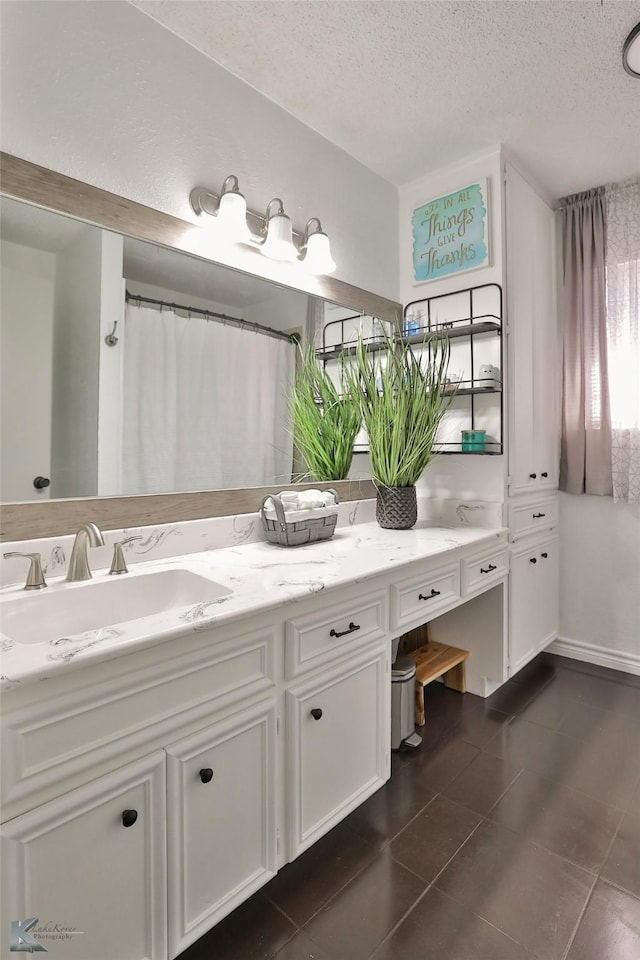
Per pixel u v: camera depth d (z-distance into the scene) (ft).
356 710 4.69
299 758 4.09
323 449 6.91
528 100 6.11
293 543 5.66
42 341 4.30
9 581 4.05
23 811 2.57
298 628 4.06
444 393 7.18
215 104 5.48
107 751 2.89
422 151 7.19
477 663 7.56
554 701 7.36
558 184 8.13
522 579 7.80
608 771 5.66
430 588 5.65
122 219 4.73
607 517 8.51
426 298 7.93
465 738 6.38
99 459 4.65
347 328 7.20
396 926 3.77
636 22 4.95
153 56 4.94
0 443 4.09
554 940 3.64
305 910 3.92
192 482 5.36
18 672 2.49
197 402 5.42
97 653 2.74
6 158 4.02
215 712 3.47
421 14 4.86
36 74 4.18
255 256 5.96
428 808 5.07
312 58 5.42
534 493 8.17
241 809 3.65
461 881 4.18
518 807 5.08
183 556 5.16
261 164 5.97
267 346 6.14
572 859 4.39
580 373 8.44
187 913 3.31
